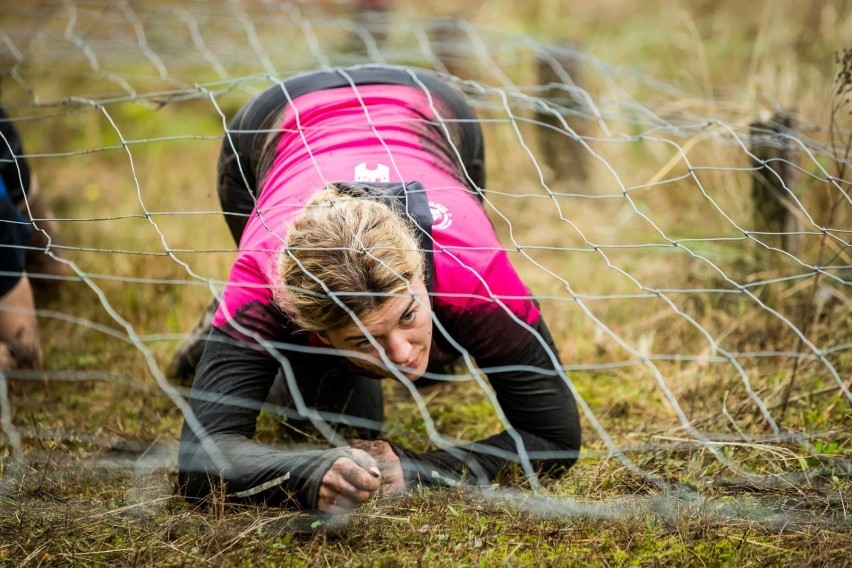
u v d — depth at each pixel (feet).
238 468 20.02
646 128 44.21
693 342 30.60
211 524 20.36
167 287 36.29
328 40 53.11
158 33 52.11
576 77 44.37
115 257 38.32
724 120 36.94
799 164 32.17
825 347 28.22
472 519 20.62
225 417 20.12
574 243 39.81
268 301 19.95
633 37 57.41
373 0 51.39
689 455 23.07
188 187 47.14
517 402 21.49
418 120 23.53
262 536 20.20
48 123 52.26
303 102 24.27
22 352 29.09
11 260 28.22
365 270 18.03
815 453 21.76
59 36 48.42
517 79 51.67
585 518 20.45
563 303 34.37
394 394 29.19
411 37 55.26
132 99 28.50
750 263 32.73
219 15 53.01
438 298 19.77
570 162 44.21
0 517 21.27
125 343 32.68
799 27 51.11
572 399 22.02
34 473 23.22
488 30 49.32
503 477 22.29
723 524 20.16
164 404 28.32
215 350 20.40
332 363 21.38
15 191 31.78
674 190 39.17
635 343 30.96
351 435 25.53
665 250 34.96
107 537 20.59
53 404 28.68
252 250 20.40
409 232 19.20
